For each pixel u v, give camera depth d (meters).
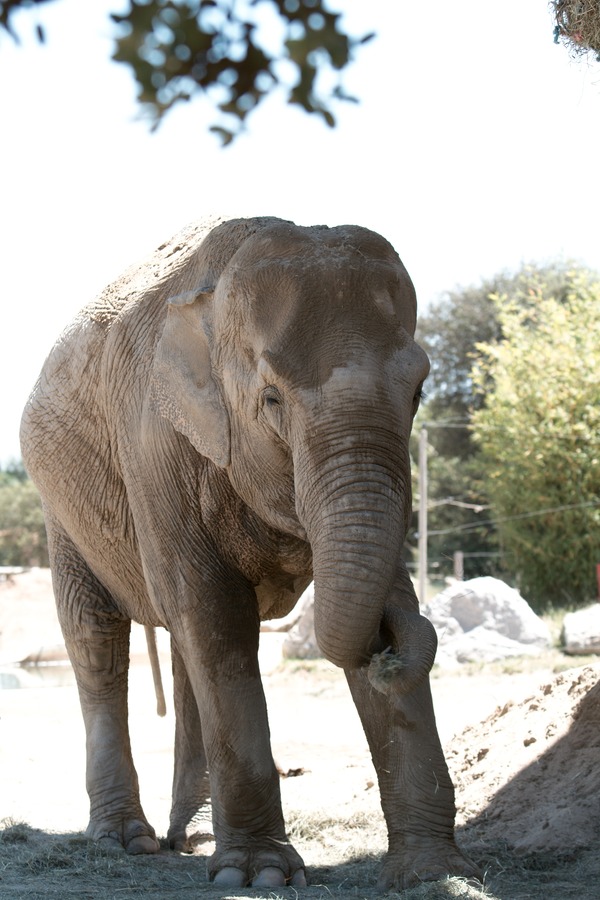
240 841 5.75
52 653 21.14
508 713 8.40
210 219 7.14
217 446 5.71
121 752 7.56
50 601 25.27
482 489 30.03
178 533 6.20
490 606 17.39
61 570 7.97
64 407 7.63
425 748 5.43
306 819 7.53
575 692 7.82
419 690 5.52
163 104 2.51
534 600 25.45
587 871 5.74
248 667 5.99
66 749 11.95
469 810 7.06
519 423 25.48
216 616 6.04
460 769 7.86
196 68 2.52
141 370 6.67
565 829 6.30
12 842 7.18
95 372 7.33
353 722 12.86
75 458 7.55
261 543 6.05
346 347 5.12
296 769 9.77
